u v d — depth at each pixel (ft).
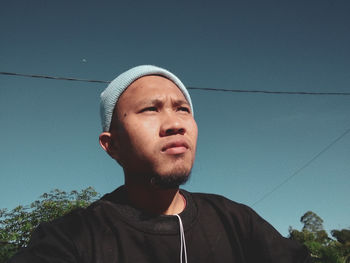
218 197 1.79
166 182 1.37
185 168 1.36
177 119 1.44
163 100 1.50
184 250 1.37
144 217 1.43
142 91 1.54
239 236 1.57
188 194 1.69
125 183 1.60
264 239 1.56
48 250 1.24
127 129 1.49
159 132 1.42
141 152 1.41
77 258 1.28
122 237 1.35
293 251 1.57
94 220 1.43
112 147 1.66
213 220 1.56
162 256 1.33
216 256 1.43
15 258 1.22
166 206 1.52
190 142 1.42
